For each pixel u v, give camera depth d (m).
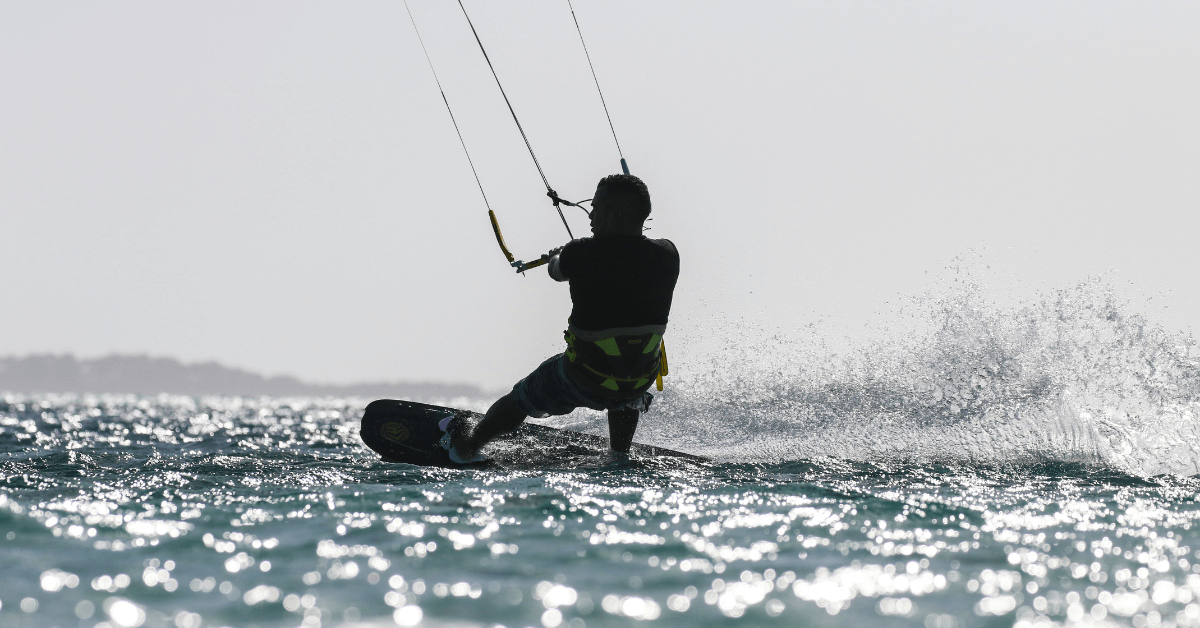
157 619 8.21
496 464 20.66
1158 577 9.86
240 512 13.55
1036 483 17.34
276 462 20.19
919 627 8.12
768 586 9.49
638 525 12.77
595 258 19.78
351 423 65.31
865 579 9.80
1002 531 12.43
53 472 18.17
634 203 19.92
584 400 20.62
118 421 62.03
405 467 19.84
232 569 10.07
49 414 80.31
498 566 10.30
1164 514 13.79
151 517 13.06
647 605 8.77
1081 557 10.85
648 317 20.14
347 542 11.49
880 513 13.75
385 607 8.63
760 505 14.44
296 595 9.02
